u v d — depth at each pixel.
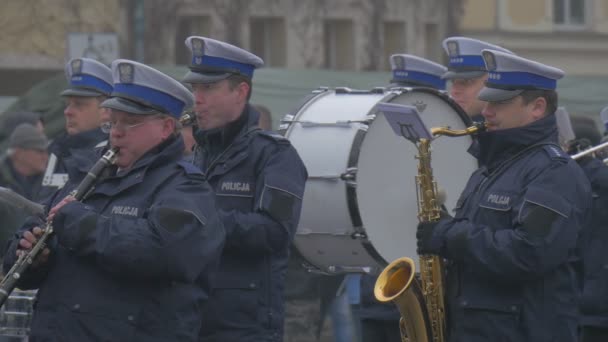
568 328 17.95
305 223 23.23
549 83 18.30
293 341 35.06
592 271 25.34
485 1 86.25
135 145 16.83
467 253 17.78
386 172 23.14
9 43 64.50
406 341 20.03
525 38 88.12
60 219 16.31
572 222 17.48
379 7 80.25
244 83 20.41
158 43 67.88
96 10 65.94
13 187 28.88
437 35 83.19
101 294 16.31
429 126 23.70
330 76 41.72
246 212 19.95
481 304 18.02
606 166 25.38
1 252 22.05
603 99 46.41
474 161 24.19
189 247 16.11
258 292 19.86
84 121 24.38
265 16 75.94
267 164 20.03
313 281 34.94
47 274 17.11
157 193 16.58
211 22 72.56
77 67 24.48
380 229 22.95
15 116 31.42
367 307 25.16
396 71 27.16
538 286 17.84
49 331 16.44
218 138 20.50
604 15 92.12
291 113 24.00
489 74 18.39
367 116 22.95
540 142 18.14
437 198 20.06
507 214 17.88
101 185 16.94
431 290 19.23
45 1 64.88
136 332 16.27
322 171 22.95
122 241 15.90
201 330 19.77
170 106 16.94
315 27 78.12
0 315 23.55
